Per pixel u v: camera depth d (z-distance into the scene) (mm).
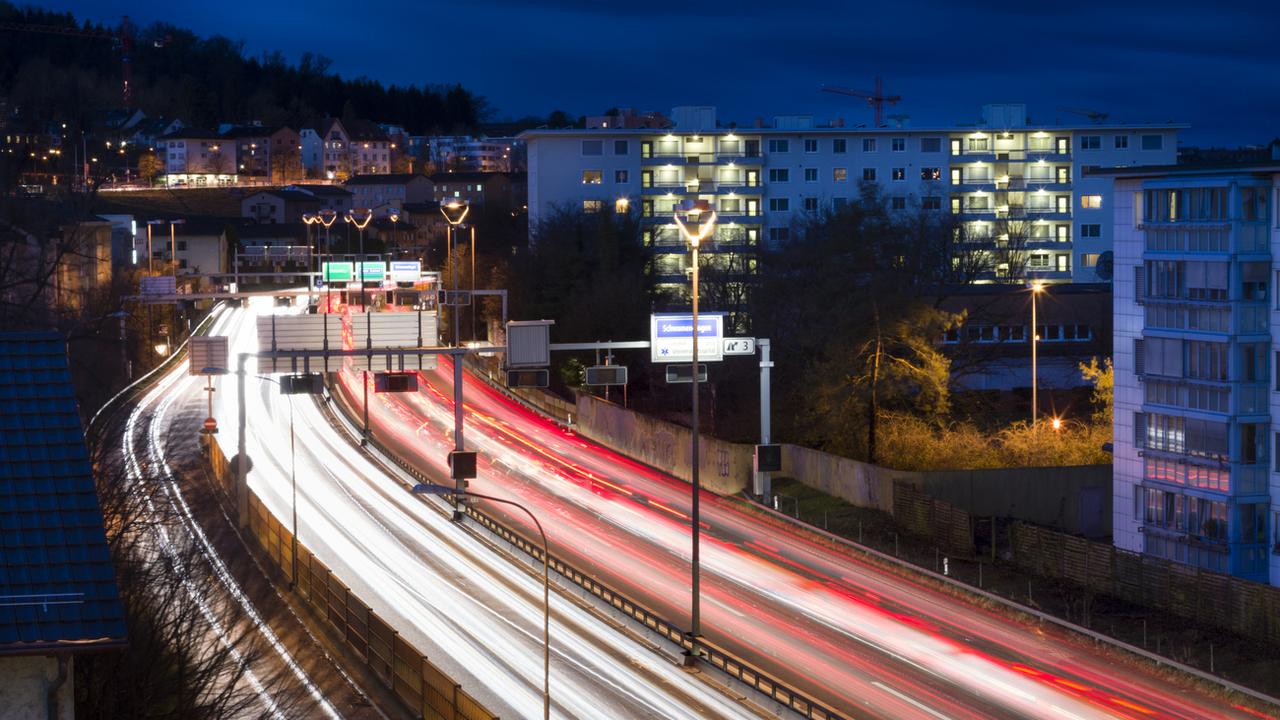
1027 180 144625
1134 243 56531
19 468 20359
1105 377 73938
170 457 84812
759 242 128750
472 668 44562
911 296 76688
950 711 39844
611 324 107250
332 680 42875
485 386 115875
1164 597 49438
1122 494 57562
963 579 55062
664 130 143250
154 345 127125
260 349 58469
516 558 61031
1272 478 51875
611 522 68500
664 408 102625
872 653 45938
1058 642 46812
